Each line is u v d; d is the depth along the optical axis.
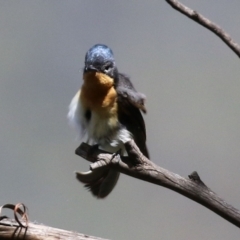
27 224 5.78
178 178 5.79
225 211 5.68
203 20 5.83
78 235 5.82
